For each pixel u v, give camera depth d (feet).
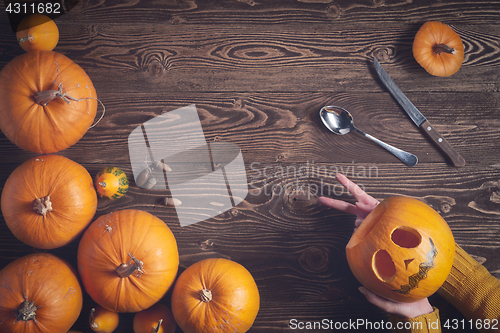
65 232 3.10
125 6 3.45
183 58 3.45
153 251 3.05
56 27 3.33
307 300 3.36
